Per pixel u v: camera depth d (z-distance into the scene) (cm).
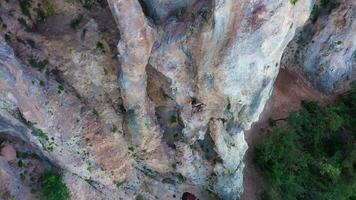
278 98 2948
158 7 1881
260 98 2048
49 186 2048
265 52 1806
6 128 2002
